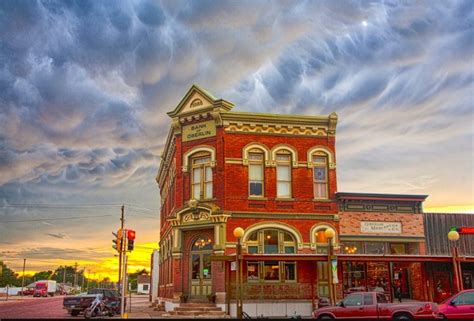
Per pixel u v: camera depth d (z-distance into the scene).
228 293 25.66
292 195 28.83
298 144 29.50
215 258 24.50
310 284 27.28
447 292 28.53
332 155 29.70
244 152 28.70
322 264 27.78
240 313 23.48
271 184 28.66
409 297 29.22
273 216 28.19
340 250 28.58
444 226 30.56
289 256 24.59
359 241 29.16
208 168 29.16
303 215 28.48
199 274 28.20
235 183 28.19
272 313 26.38
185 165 29.48
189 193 29.20
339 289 27.33
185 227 28.56
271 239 28.16
